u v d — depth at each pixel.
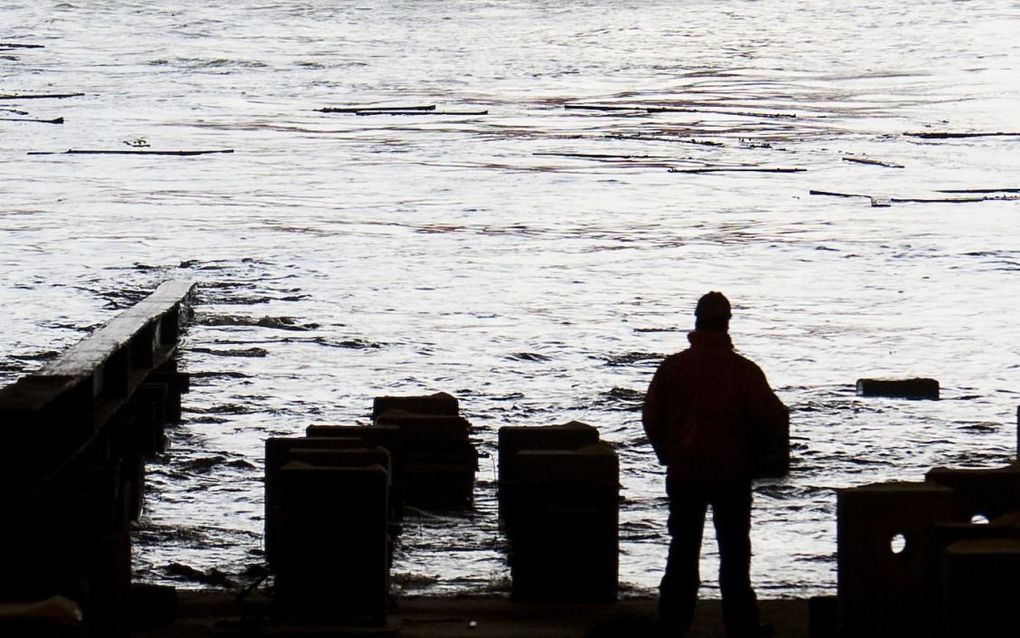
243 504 30.23
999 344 48.94
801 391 41.72
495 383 42.22
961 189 91.25
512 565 22.62
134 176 92.25
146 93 145.88
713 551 27.22
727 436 19.19
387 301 55.09
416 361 45.12
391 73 166.88
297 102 143.38
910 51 186.00
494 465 33.59
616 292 57.69
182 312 50.12
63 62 169.12
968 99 146.12
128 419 29.33
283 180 91.69
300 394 40.56
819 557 26.73
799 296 57.47
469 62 177.12
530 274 61.41
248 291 56.66
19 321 50.19
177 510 29.67
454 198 84.94
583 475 22.56
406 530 28.00
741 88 157.12
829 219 78.25
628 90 155.25
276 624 20.23
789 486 31.72
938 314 54.12
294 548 20.19
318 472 20.17
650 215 79.50
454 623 20.95
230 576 24.98
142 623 20.58
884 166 102.44
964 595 16.67
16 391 20.62
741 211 81.25
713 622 21.34
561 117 132.75
